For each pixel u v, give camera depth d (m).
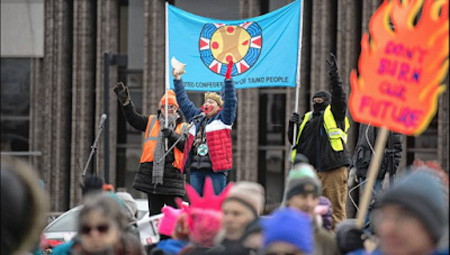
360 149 34.59
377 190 33.78
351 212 71.00
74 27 80.75
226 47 37.69
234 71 37.53
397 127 18.44
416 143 76.38
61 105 81.88
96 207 16.39
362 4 76.81
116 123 82.56
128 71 82.62
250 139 77.94
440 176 14.27
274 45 37.19
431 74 18.06
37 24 86.19
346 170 32.72
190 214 19.14
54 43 82.25
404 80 18.36
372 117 18.67
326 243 19.39
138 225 26.75
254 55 37.34
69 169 83.25
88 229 16.34
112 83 81.56
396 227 11.02
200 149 32.50
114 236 16.52
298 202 19.06
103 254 16.42
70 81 83.44
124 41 82.69
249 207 17.20
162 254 20.61
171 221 23.31
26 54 86.38
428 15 18.08
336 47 77.19
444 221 11.23
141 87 82.44
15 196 10.77
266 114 80.69
